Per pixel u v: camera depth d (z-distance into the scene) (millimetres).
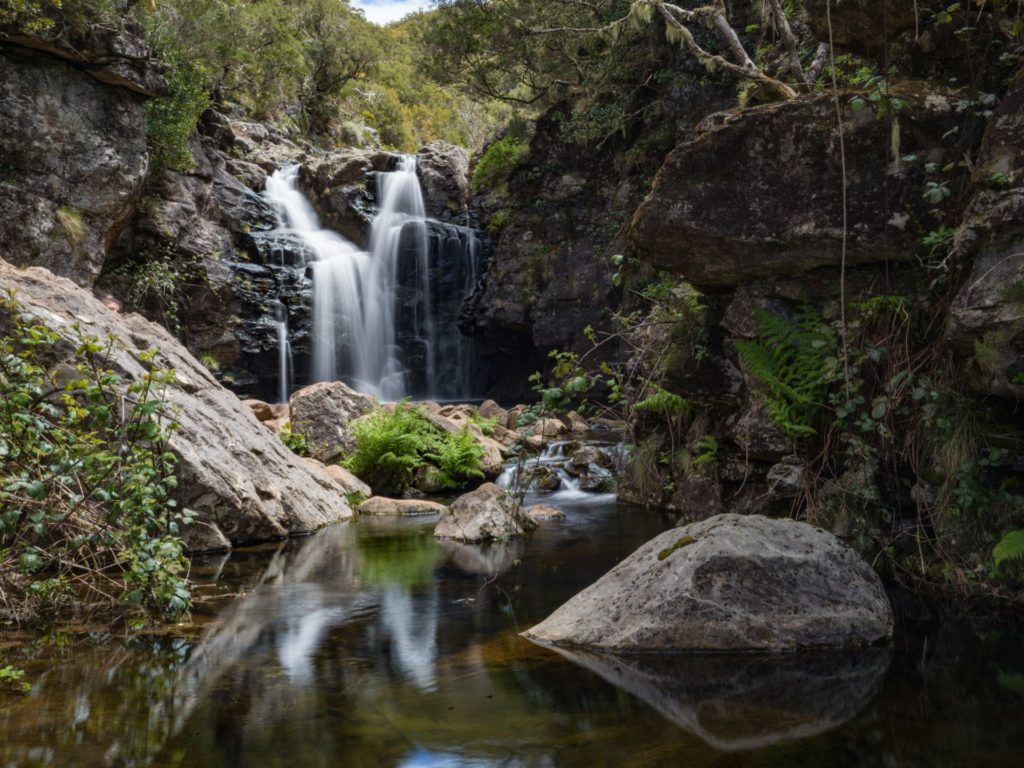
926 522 4656
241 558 6223
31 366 5094
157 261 18609
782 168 4754
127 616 4449
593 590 4250
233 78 32844
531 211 21109
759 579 3838
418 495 10328
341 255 23578
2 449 4379
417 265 24469
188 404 7422
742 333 5160
